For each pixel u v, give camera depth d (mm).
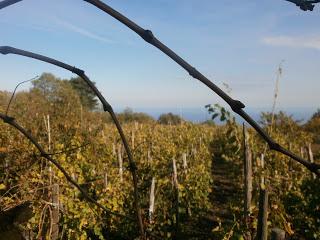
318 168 525
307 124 21750
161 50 534
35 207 5031
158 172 9680
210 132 24016
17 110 12297
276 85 5977
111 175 8156
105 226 7336
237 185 10992
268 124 9016
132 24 529
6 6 567
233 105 540
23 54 669
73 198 6363
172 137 17656
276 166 8086
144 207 8008
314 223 7301
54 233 5324
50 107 15305
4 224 921
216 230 5473
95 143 9602
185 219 9414
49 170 5723
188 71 536
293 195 7188
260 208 3342
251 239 4844
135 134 15742
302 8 531
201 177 10141
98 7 524
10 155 6426
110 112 721
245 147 4785
